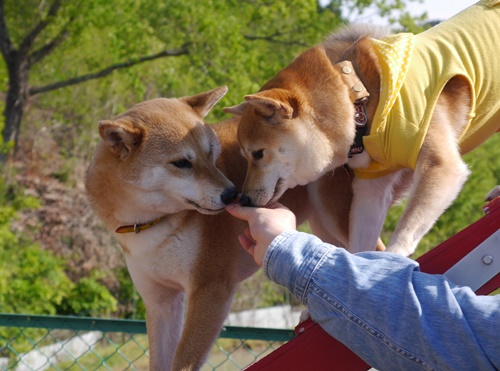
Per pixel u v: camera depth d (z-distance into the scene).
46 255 13.79
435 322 1.84
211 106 3.88
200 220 3.51
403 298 1.87
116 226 3.57
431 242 12.31
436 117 3.35
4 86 16.73
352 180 3.81
